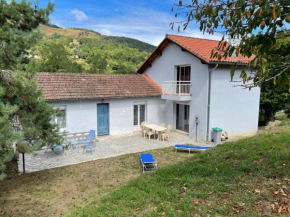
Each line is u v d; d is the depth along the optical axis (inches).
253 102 639.1
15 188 311.7
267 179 219.5
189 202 198.2
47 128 295.1
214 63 526.9
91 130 545.3
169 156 449.1
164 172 287.7
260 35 127.7
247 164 263.4
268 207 172.4
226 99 583.8
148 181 265.4
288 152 273.4
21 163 414.0
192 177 257.8
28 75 268.1
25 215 242.2
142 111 684.1
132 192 240.5
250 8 126.7
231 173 248.2
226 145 362.0
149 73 759.1
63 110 550.0
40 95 273.6
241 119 621.0
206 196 204.2
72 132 561.0
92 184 319.0
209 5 148.9
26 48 261.3
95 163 411.2
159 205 201.0
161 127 598.5
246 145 338.0
